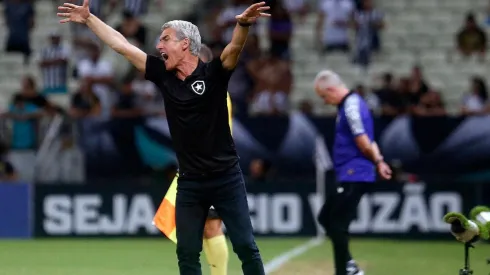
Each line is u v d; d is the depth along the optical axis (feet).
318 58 155.12
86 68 136.77
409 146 114.62
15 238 117.29
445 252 100.42
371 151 70.54
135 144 117.19
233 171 53.06
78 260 94.27
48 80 141.90
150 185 115.85
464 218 52.03
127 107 128.77
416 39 159.63
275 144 115.85
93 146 117.70
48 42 149.89
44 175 118.32
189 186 52.90
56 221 117.08
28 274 83.35
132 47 53.42
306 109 129.39
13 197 117.39
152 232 116.16
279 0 144.97
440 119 114.32
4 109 144.46
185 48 52.01
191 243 52.90
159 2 161.68
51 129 118.21
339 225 71.41
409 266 88.02
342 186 71.87
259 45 147.02
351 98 71.77
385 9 163.73
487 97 134.92
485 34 152.76
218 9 154.61
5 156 118.42
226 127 52.80
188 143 52.34
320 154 114.42
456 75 154.20
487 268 86.17
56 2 164.96
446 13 162.91
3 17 163.02
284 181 114.52
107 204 116.47
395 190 112.98
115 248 105.81
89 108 129.18
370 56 152.15
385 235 113.19
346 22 150.92
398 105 127.95
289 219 114.62
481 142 113.80
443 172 114.42
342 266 71.41
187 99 51.62
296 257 94.27
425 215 112.47
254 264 53.52
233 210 53.01
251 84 136.36
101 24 53.42
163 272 84.79
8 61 157.58
